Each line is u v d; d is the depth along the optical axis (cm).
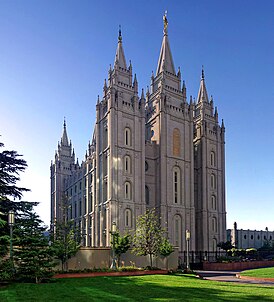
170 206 6950
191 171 7456
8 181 3381
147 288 2238
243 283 2670
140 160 6812
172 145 7306
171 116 7412
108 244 6072
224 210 8119
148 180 7100
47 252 2759
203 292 2030
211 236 7744
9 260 2652
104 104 7006
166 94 7450
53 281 2694
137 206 6544
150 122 7600
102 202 6575
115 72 6850
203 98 8512
